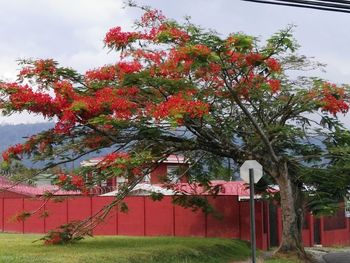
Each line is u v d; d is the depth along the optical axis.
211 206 27.83
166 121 19.23
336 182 23.16
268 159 23.00
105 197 31.73
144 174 21.27
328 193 23.59
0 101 19.19
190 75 20.30
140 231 31.08
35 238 25.75
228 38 18.47
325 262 24.97
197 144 22.39
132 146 21.39
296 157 24.00
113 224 31.61
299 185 24.03
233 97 20.81
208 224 29.95
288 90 23.36
